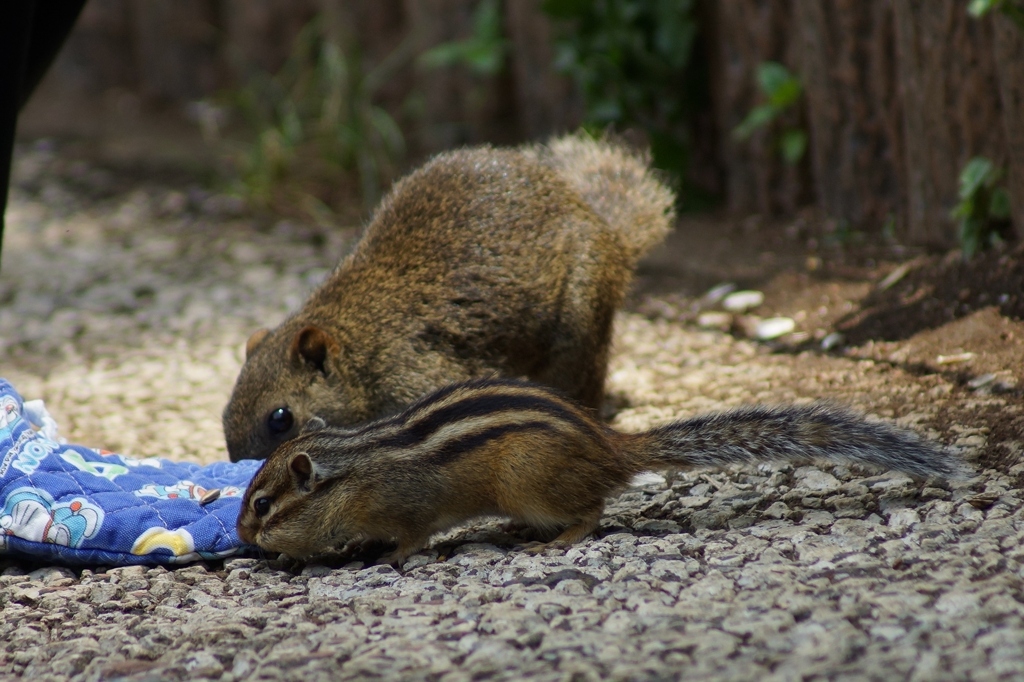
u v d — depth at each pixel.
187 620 7.16
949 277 12.05
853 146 14.21
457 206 10.25
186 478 9.15
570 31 17.38
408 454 7.95
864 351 11.49
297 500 8.02
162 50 23.16
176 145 21.88
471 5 19.12
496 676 5.71
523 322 10.17
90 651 6.77
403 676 5.82
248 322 14.78
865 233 14.17
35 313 15.50
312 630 6.68
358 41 20.52
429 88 19.70
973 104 12.09
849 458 7.73
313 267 16.55
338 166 19.72
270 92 21.66
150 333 14.61
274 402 9.75
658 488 9.01
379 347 9.92
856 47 13.78
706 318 13.30
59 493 8.45
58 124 23.16
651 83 16.39
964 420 9.39
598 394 10.82
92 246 17.91
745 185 15.94
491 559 7.80
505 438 7.79
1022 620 5.76
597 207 11.16
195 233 18.22
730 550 7.33
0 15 9.55
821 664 5.45
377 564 7.98
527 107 18.36
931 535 7.20
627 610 6.51
